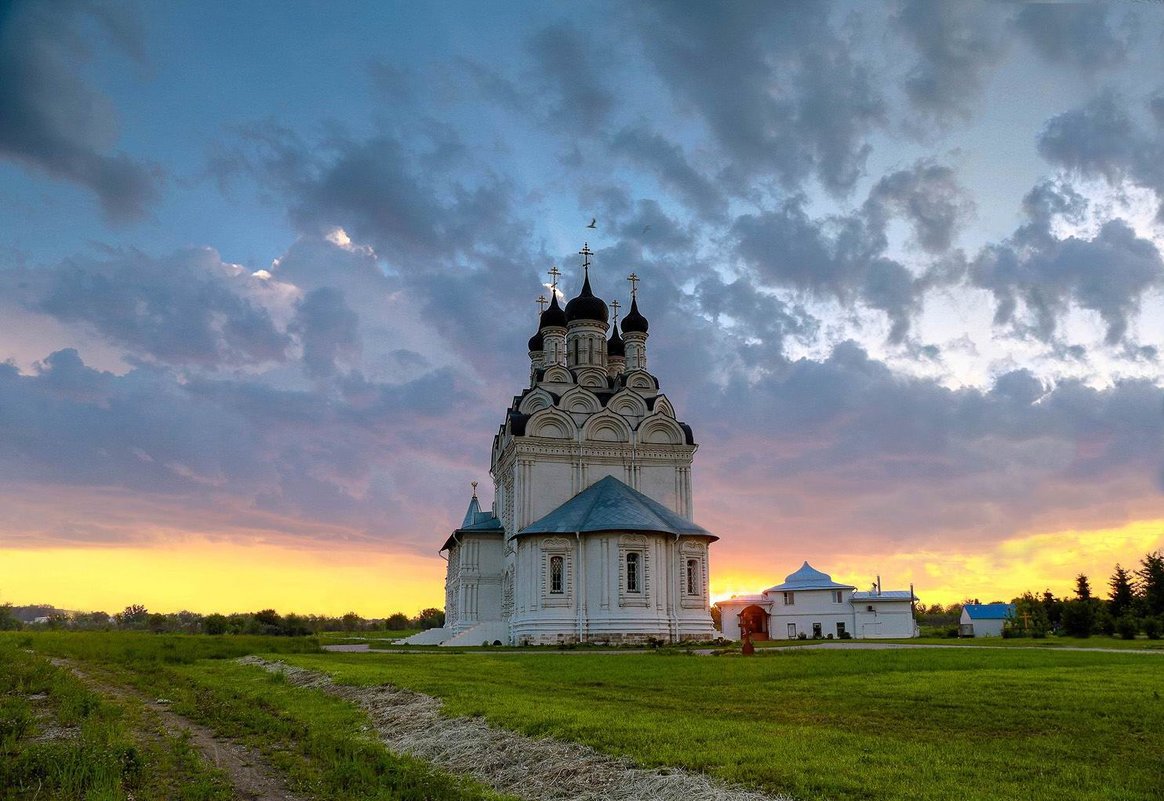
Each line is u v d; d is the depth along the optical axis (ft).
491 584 212.84
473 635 189.98
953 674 82.43
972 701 64.13
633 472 202.28
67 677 95.45
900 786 40.16
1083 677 78.07
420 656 131.54
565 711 61.41
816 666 94.84
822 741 49.78
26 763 49.90
